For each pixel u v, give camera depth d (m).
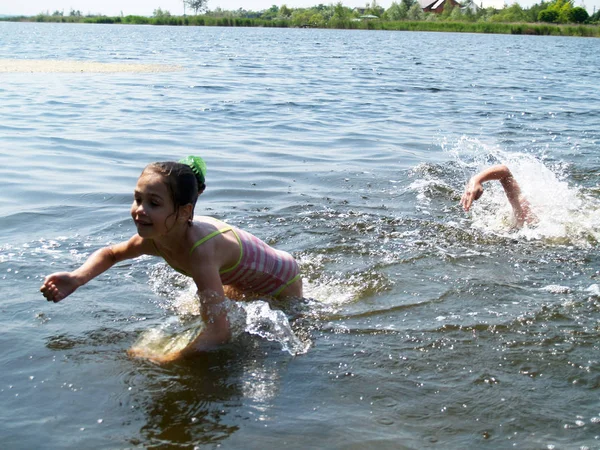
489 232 5.36
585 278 4.38
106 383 2.91
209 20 101.38
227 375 3.02
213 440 2.52
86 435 2.53
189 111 11.73
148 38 48.28
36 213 5.53
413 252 4.83
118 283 4.11
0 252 4.54
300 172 7.37
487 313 3.79
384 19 99.50
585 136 10.11
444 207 6.09
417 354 3.28
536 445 2.56
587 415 2.77
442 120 11.59
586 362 3.23
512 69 24.39
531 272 4.48
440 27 82.38
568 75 22.28
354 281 4.29
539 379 3.06
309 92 15.23
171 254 3.62
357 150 8.75
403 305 3.91
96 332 3.42
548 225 5.44
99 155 7.97
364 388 2.94
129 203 5.94
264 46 38.19
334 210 5.84
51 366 3.04
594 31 75.75
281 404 2.79
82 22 120.69
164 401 2.79
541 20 92.38
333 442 2.53
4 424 2.58
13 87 14.07
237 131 9.94
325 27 88.75
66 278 3.54
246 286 3.91
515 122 11.48
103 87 14.82
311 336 3.47
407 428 2.65
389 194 6.50
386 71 22.06
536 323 3.66
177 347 3.27
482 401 2.86
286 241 5.02
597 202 6.14
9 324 3.47
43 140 8.70
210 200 6.15
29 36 48.84
